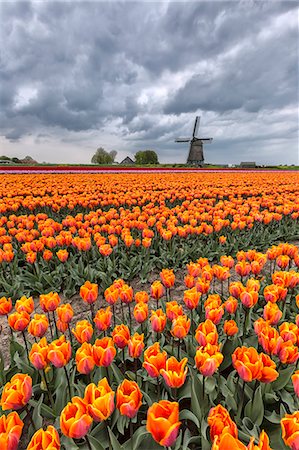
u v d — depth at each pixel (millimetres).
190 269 4113
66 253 5430
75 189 15094
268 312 2896
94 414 1725
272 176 26359
